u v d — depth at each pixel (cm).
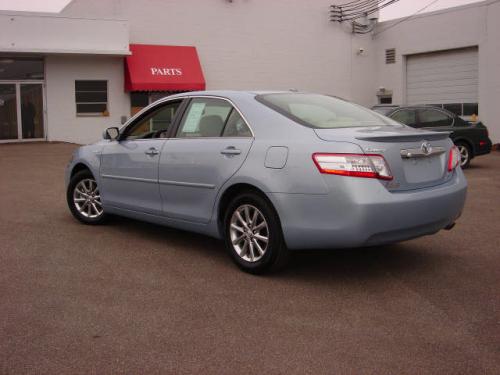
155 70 2108
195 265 503
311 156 426
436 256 534
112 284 449
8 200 864
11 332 353
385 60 2622
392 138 424
